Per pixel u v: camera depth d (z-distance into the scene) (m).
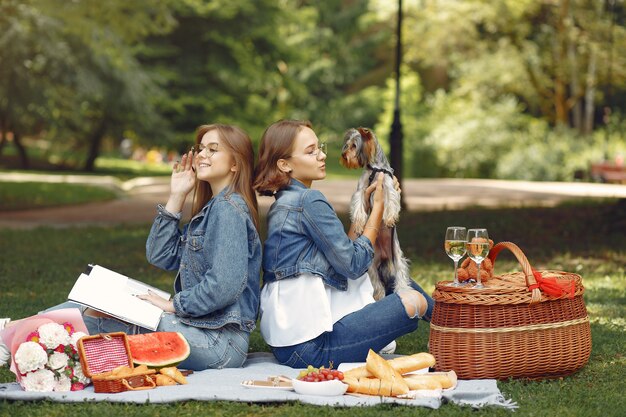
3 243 13.11
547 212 15.89
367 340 5.11
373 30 54.19
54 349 4.75
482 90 36.25
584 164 32.03
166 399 4.50
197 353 5.08
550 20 33.53
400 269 5.45
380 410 4.40
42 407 4.46
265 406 4.51
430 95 43.59
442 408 4.45
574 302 5.13
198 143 5.28
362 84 53.56
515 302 4.89
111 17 19.36
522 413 4.41
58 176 30.78
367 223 5.23
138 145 40.91
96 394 4.59
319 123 49.81
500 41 34.44
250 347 6.29
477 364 4.91
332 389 4.57
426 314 5.48
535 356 4.96
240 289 5.00
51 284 9.23
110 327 5.11
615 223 13.86
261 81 40.59
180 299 5.06
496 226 14.48
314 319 5.06
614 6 30.97
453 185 27.45
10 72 28.09
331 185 26.73
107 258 11.48
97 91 30.53
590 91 35.72
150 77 35.25
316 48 50.62
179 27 38.62
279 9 40.00
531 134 34.84
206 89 39.56
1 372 5.41
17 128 33.47
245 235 5.05
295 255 5.11
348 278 5.23
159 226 5.43
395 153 17.20
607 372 5.36
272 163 5.22
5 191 22.86
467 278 5.16
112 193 24.16
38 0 19.66
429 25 34.34
